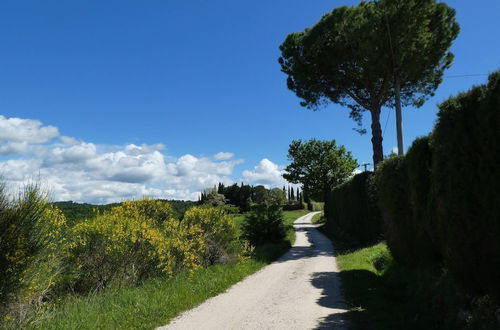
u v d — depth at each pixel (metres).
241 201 80.31
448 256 5.83
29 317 5.72
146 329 6.09
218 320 6.64
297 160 48.41
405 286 8.66
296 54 23.58
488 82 4.99
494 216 4.84
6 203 5.43
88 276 8.83
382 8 19.08
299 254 17.88
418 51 19.59
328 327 6.09
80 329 5.80
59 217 7.50
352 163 48.75
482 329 4.81
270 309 7.38
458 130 5.38
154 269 9.87
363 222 19.92
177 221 12.50
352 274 10.95
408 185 9.23
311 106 25.55
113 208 12.33
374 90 22.64
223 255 12.96
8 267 5.25
